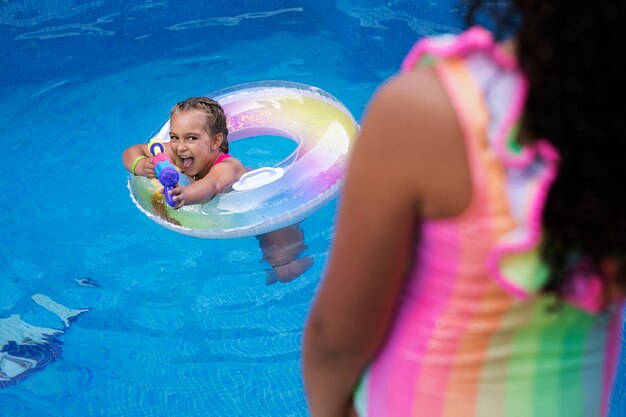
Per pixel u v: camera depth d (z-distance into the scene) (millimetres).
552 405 969
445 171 789
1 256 3309
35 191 3693
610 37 703
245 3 5035
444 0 4781
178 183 3318
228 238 3191
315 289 3078
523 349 931
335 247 914
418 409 993
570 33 708
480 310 886
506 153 771
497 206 793
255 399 2672
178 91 4375
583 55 710
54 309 3045
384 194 827
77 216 3541
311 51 4629
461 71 780
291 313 2992
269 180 3232
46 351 2855
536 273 836
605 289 878
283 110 3736
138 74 4523
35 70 4559
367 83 4320
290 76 4422
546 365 945
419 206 834
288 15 4949
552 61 723
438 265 872
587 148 736
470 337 916
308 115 3645
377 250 871
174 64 4594
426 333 937
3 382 2729
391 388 1014
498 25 804
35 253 3330
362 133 829
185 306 3051
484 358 934
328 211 3426
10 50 4695
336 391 1079
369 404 1065
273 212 3154
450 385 962
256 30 4844
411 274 927
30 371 2775
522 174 780
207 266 3225
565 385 965
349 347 991
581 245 796
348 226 875
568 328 923
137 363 2816
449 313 905
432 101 774
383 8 4832
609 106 725
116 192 3678
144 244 3365
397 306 967
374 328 964
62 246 3367
